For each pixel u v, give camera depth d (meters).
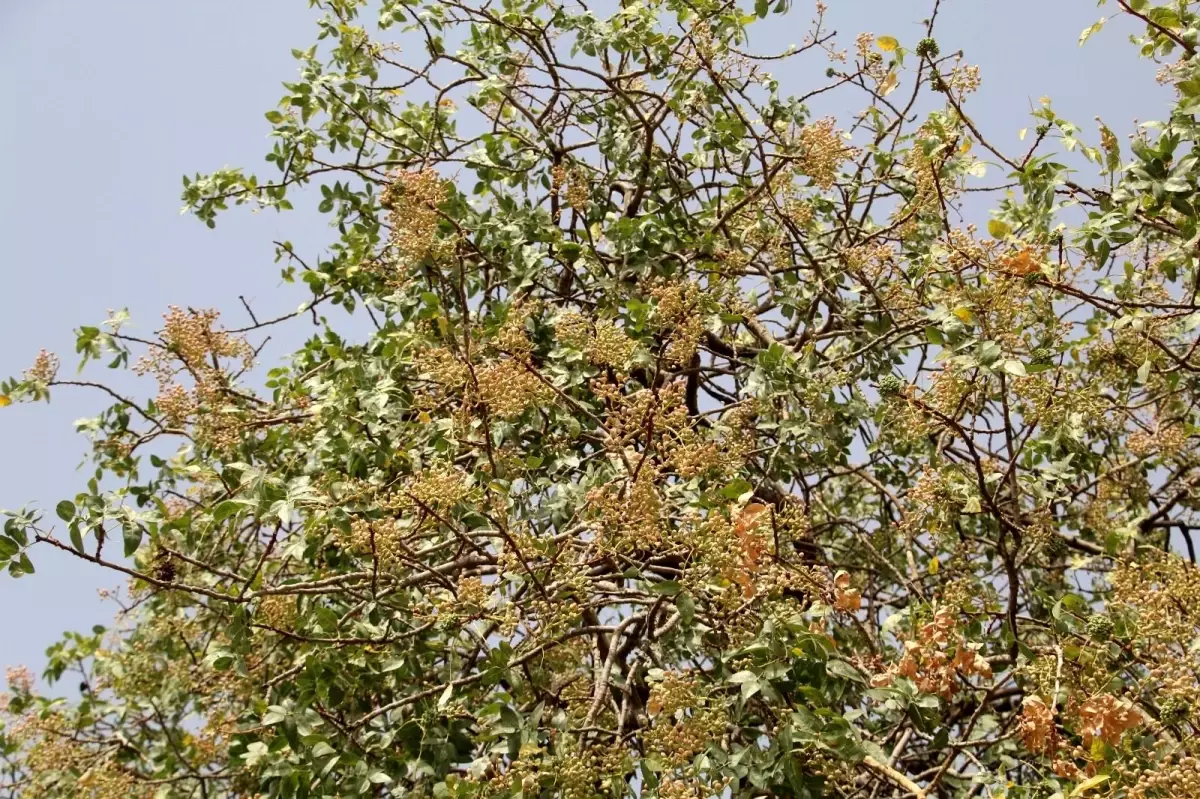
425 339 4.74
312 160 5.89
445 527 4.15
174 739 5.70
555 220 5.98
